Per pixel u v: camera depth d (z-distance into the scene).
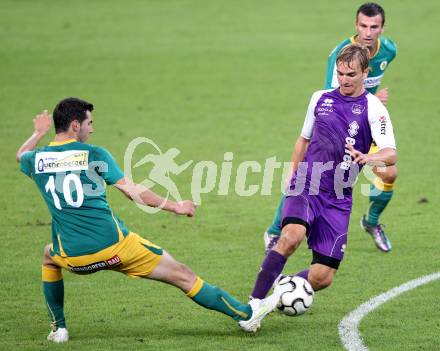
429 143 33.19
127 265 15.18
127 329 16.50
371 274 20.06
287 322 16.89
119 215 25.48
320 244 16.55
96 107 39.06
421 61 47.72
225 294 15.76
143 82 44.00
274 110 38.62
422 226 24.11
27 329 16.53
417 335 16.03
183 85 43.44
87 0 68.31
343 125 16.66
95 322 16.94
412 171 29.75
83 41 53.59
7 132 34.75
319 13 60.75
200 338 15.88
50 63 47.97
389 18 58.81
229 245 22.61
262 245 22.61
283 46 51.69
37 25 58.53
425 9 61.56
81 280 19.86
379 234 21.86
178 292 18.97
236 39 53.84
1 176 29.44
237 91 42.22
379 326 16.59
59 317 15.84
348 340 15.73
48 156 15.12
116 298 18.53
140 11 63.47
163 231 23.86
